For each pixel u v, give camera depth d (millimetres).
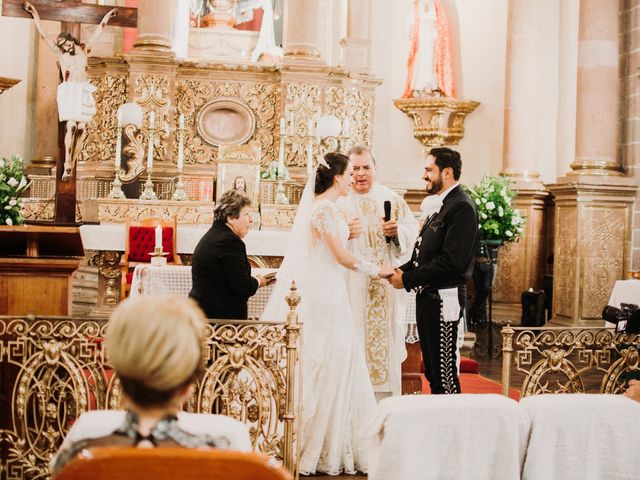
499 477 3807
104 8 8984
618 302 9320
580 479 3910
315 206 5602
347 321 5578
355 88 14203
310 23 13703
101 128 13375
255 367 4637
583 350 4863
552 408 3891
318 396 5438
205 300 5434
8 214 9711
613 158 12148
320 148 13289
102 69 13430
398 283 5523
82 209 12961
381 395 6156
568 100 14164
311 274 5574
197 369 2211
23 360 4543
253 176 12211
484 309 12328
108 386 4516
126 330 2135
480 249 11789
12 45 14562
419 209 15281
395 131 15500
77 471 2031
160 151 13203
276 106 13672
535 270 14195
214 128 13609
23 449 4598
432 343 5617
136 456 2053
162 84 13227
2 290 5824
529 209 14141
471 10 15242
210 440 2260
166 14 13375
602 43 12016
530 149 14352
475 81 15219
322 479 5363
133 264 10352
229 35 14742
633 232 12117
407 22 15398
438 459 3752
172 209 11430
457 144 15305
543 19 14477
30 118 14766
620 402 3979
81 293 13062
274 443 4723
